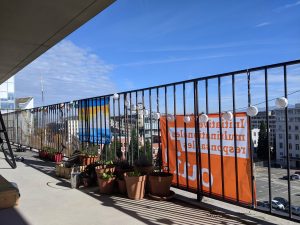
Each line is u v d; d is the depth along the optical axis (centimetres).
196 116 427
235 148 375
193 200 432
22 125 1241
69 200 453
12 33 532
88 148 686
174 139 466
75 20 470
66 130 838
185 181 448
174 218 368
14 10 435
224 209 390
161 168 490
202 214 380
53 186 539
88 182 529
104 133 643
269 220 345
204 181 420
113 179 483
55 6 419
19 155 969
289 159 317
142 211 396
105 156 631
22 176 629
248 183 364
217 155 402
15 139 1316
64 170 609
